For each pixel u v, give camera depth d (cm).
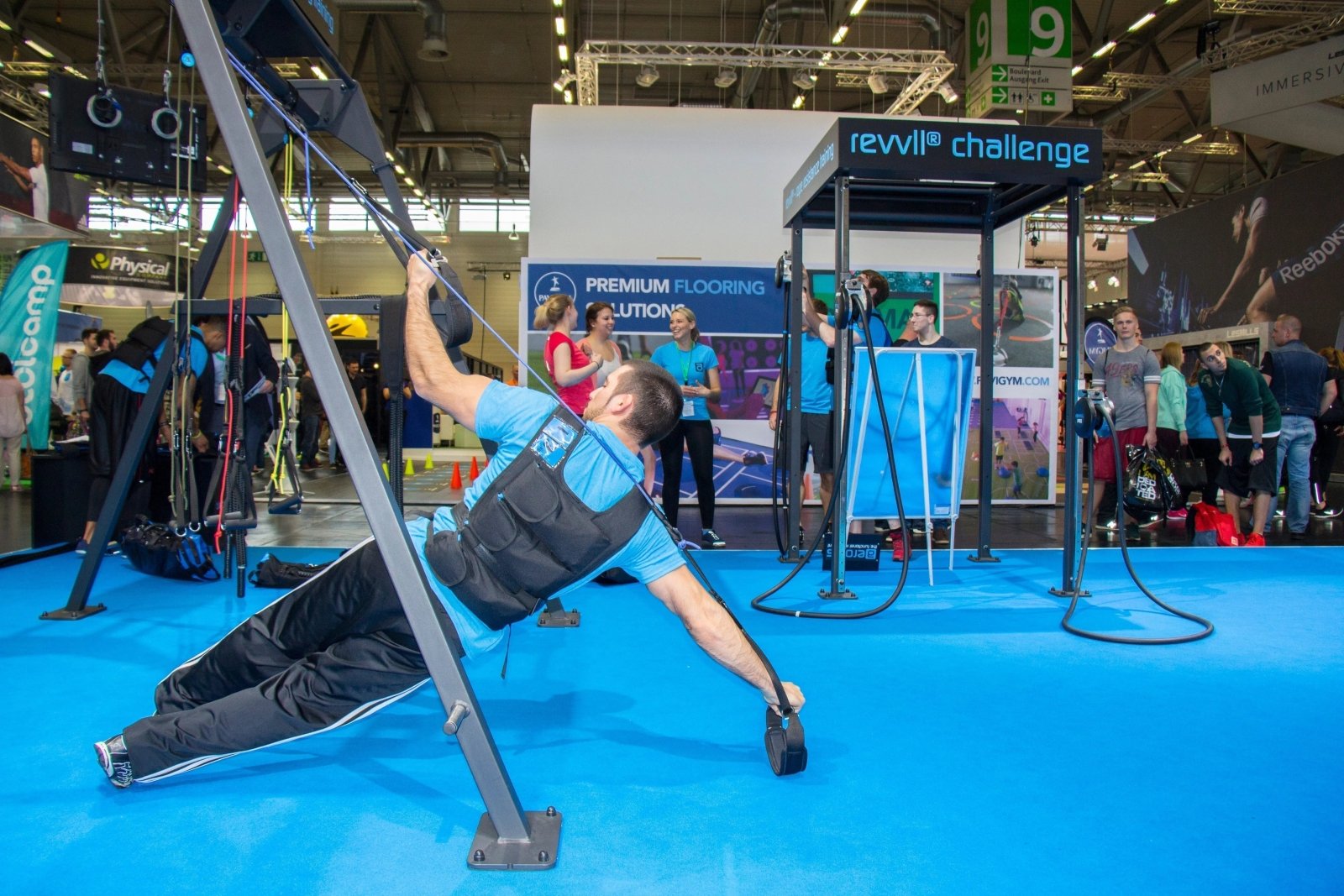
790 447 490
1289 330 640
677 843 170
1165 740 227
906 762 211
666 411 179
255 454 532
